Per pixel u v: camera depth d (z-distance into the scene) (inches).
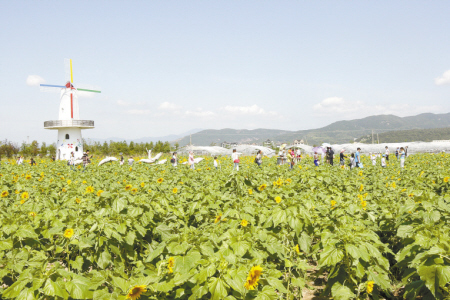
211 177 529.7
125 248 209.0
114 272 161.9
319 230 236.7
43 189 444.1
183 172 672.4
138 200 257.1
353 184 442.6
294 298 197.9
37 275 144.2
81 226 223.1
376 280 175.3
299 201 254.2
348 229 195.3
